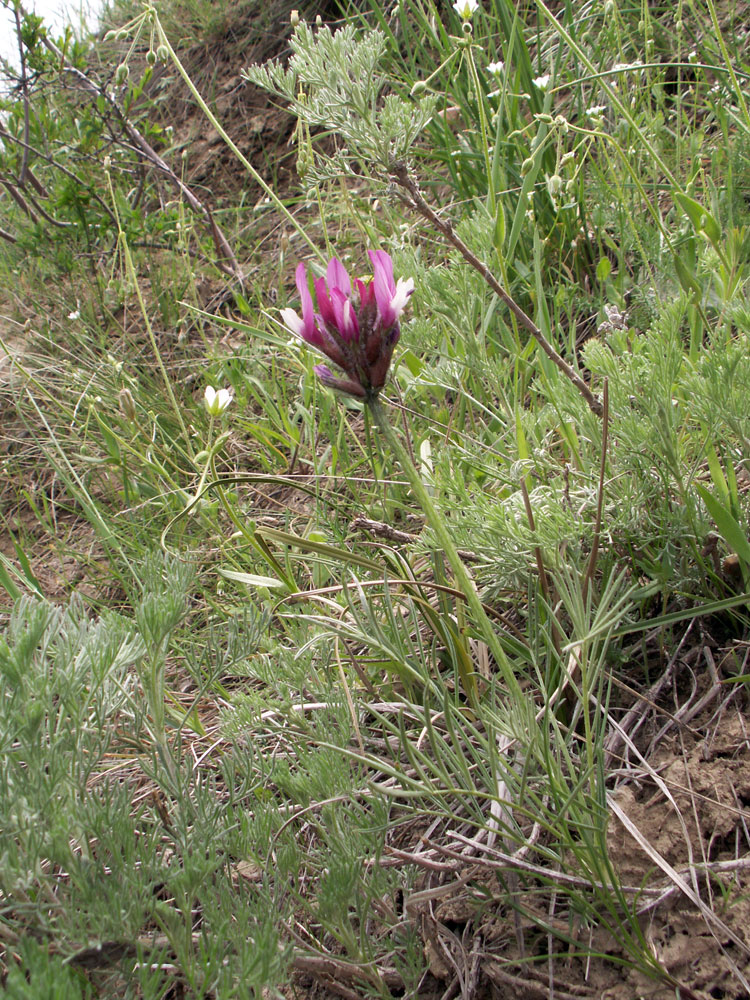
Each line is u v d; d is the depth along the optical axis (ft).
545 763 1.11
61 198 3.18
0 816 1.00
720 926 1.08
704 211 1.65
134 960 1.05
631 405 1.43
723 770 1.23
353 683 1.53
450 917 1.21
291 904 1.18
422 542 1.46
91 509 2.10
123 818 1.07
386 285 1.04
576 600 1.19
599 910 1.14
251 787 1.25
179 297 3.12
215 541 2.06
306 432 2.38
